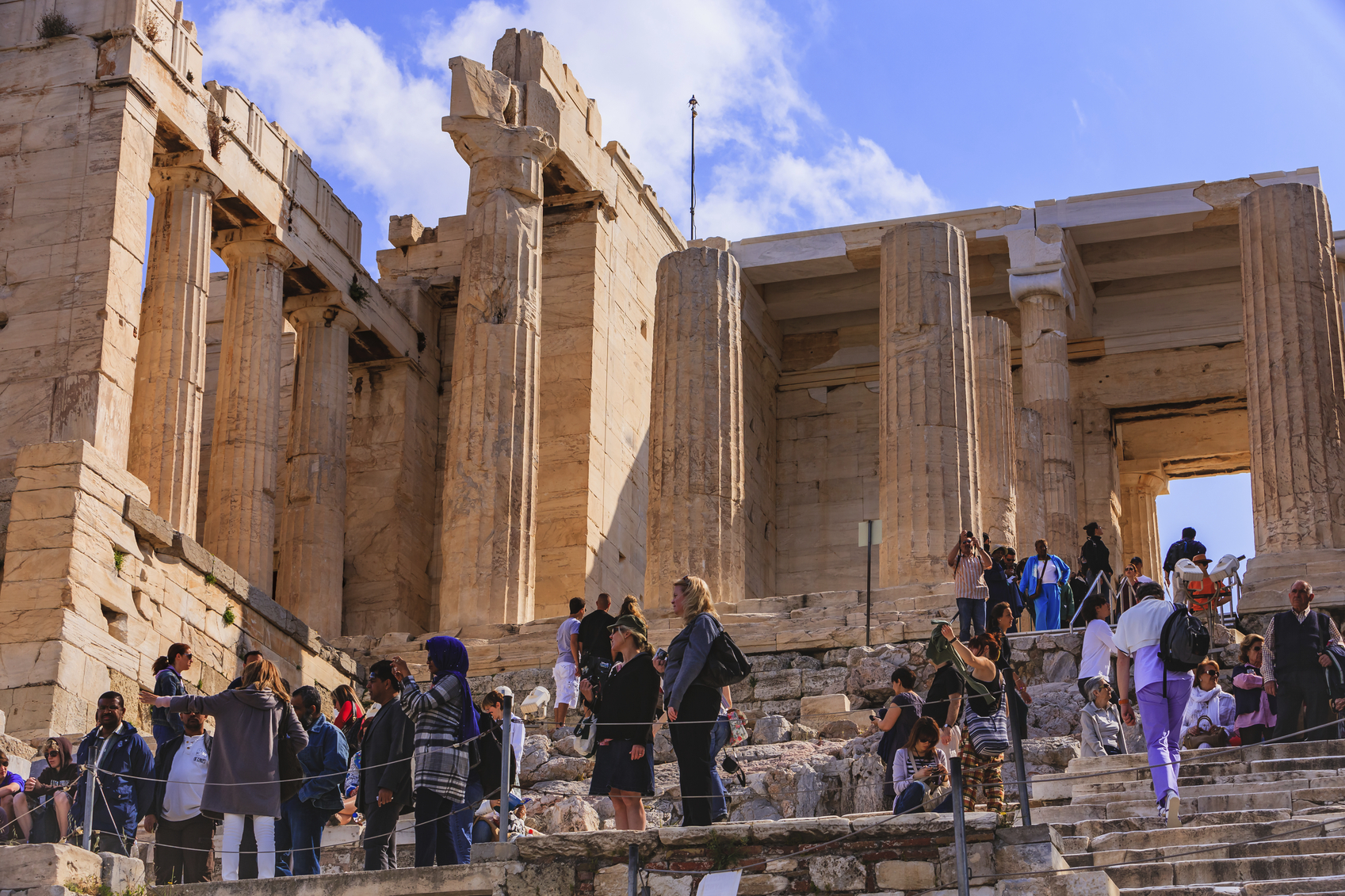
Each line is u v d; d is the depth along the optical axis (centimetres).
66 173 2717
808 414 4322
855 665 2444
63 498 2303
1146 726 1474
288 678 2708
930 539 2939
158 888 1372
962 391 3058
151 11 2847
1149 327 4103
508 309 3128
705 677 1354
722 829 1269
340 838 1783
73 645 2230
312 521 3316
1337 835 1361
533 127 3238
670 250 4012
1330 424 2898
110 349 2628
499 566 2977
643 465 3700
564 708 2198
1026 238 3794
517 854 1309
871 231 3969
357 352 3625
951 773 1209
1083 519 4038
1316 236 3027
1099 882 1184
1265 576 2739
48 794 1554
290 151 3284
